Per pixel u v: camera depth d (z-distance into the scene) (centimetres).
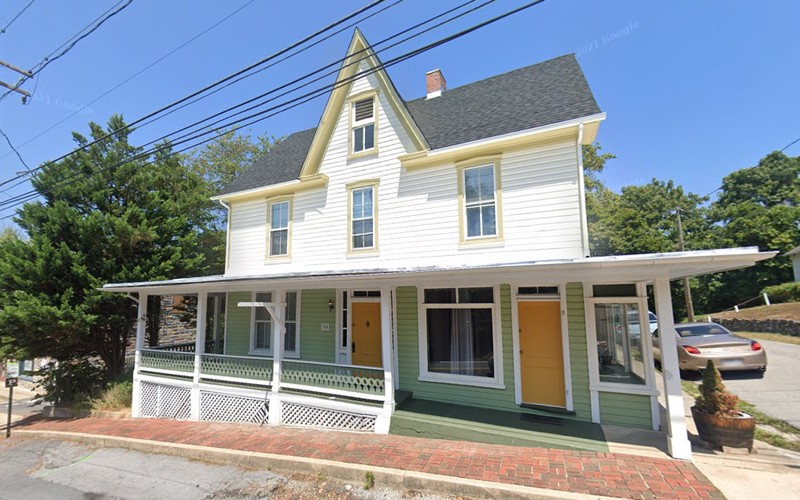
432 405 777
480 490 456
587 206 2353
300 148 1332
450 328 836
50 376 1258
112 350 1323
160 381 987
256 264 1166
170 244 1377
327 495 495
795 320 1488
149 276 1230
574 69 959
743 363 894
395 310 898
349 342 974
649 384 645
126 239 1210
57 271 1147
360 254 986
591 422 671
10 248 1148
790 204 3050
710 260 484
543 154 810
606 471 484
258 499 498
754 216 2773
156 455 687
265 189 1152
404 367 868
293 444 654
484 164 868
